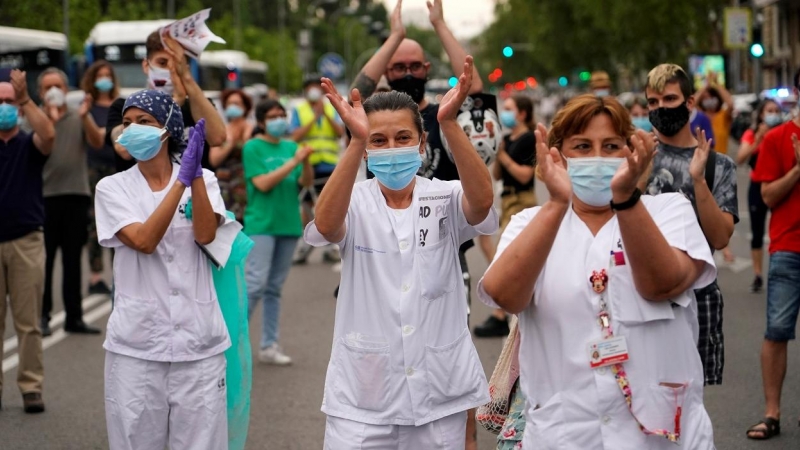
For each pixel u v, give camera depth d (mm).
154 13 69750
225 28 85375
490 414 5633
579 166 4805
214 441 6715
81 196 13766
